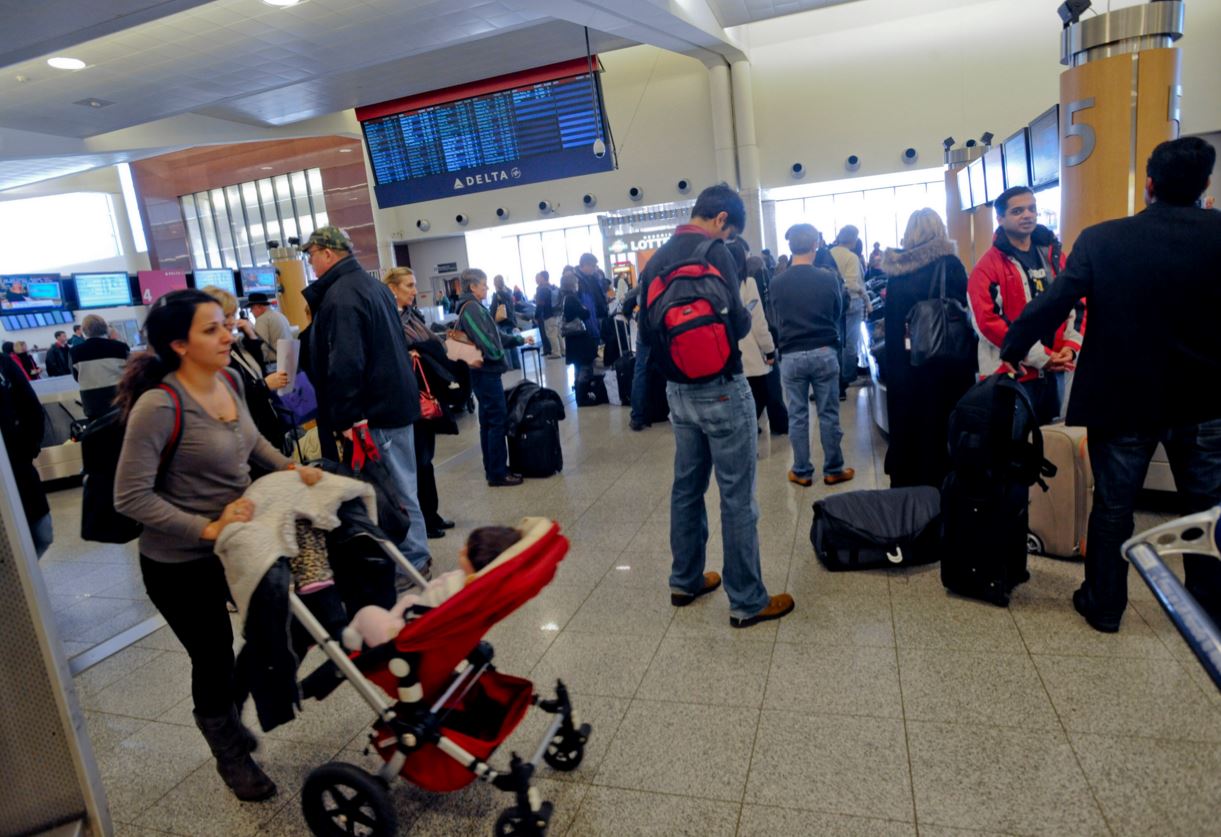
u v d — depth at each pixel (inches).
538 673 104.7
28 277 410.9
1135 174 141.5
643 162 541.0
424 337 163.5
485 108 385.4
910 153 474.9
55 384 315.0
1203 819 67.3
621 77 533.3
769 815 73.9
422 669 69.4
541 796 80.3
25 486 122.3
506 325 348.5
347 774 70.7
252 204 714.8
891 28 467.8
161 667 121.2
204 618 80.7
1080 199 147.0
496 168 391.2
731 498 108.3
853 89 480.4
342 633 74.1
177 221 757.9
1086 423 95.6
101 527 80.5
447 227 619.5
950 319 138.6
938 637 103.0
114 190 792.3
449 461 241.0
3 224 833.5
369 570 92.8
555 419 210.4
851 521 126.1
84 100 334.0
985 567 108.7
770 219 522.9
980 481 107.3
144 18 232.8
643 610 120.6
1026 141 225.5
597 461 219.5
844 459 194.9
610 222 567.8
